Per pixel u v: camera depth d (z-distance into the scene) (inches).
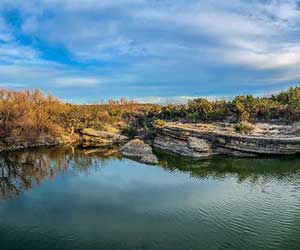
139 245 1467.8
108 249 1440.7
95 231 1630.2
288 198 2098.9
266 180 2613.2
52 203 2078.0
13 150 4456.2
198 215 1815.9
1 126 4658.0
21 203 2084.2
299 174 2792.8
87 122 6235.2
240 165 3292.3
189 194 2239.2
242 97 5693.9
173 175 2866.6
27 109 5088.6
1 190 2411.4
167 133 4453.7
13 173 3006.9
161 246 1456.7
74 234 1596.9
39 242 1515.7
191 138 4040.4
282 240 1498.5
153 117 6510.8
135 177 2800.2
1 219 1804.9
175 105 6894.7
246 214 1819.6
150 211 1898.4
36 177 2829.7
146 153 3978.8
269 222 1702.8
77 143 5241.1
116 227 1676.9
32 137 4940.9
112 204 2042.3
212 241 1493.6
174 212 1876.2
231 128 4500.5
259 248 1424.7
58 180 2706.7
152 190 2361.0
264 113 5032.0
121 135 5669.3
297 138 3742.6
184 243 1478.8
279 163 3324.3
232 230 1611.7
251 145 3752.5
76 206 2010.3
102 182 2618.1
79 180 2696.9
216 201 2065.7
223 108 5452.8
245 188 2374.5
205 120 5339.6
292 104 4785.9
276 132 4210.1
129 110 7637.8
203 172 2982.3
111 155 4023.1
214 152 3929.6
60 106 6166.3
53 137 5246.1
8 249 1448.1
